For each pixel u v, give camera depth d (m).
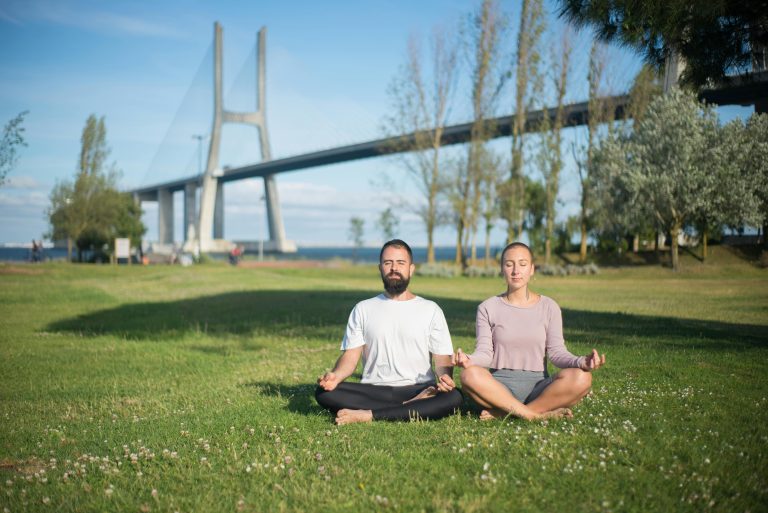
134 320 11.97
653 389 4.92
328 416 4.20
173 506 2.68
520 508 2.57
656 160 27.19
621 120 32.53
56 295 16.97
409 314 4.13
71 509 2.71
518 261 4.18
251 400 4.90
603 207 30.91
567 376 3.82
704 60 6.58
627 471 2.96
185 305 14.99
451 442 3.47
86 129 45.34
